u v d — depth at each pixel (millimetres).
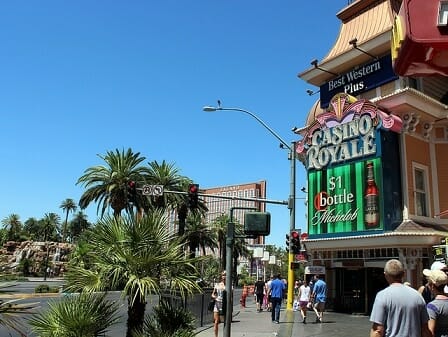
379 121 20391
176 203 42875
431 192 21297
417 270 19031
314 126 23516
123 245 7438
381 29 24000
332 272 23188
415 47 4902
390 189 20141
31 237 128375
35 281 80062
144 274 7293
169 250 7551
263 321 18766
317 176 22922
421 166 21219
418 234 18500
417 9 4820
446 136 22172
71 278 7406
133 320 7566
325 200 22312
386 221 19703
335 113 22500
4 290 5453
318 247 22125
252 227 10742
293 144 20969
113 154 43906
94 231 7707
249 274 95000
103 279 7227
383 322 4629
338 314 21281
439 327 5305
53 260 109562
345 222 21203
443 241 18078
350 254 21422
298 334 14180
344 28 26922
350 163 21422
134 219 7730
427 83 23078
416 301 4637
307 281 23719
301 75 26844
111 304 7371
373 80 23219
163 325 7730
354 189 21047
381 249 20031
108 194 42750
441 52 5016
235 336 13906
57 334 6910
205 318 17969
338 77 25359
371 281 21500
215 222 65750
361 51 23281
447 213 21156
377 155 20312
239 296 52406
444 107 21453
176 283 7340
